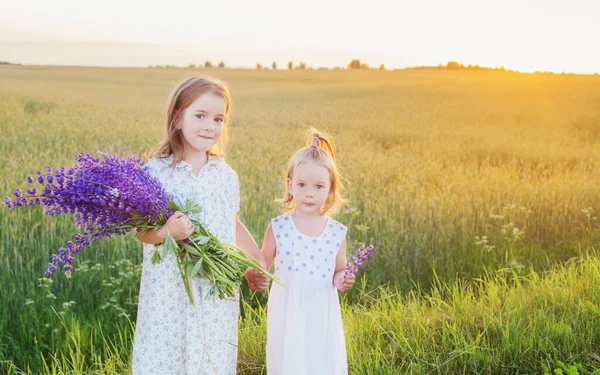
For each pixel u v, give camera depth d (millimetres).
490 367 3307
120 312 4449
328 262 2836
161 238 2424
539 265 5594
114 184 2281
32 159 8625
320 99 23250
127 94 22984
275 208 6703
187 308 2555
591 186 7602
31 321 4188
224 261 2557
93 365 3650
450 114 16312
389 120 15836
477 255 5730
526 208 6812
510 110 16047
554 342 3539
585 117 14289
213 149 2834
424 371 3260
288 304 2787
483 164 9906
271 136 12969
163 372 2553
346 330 3740
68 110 15680
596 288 4277
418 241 5906
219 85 2631
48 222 5809
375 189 7730
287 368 2713
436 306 4402
